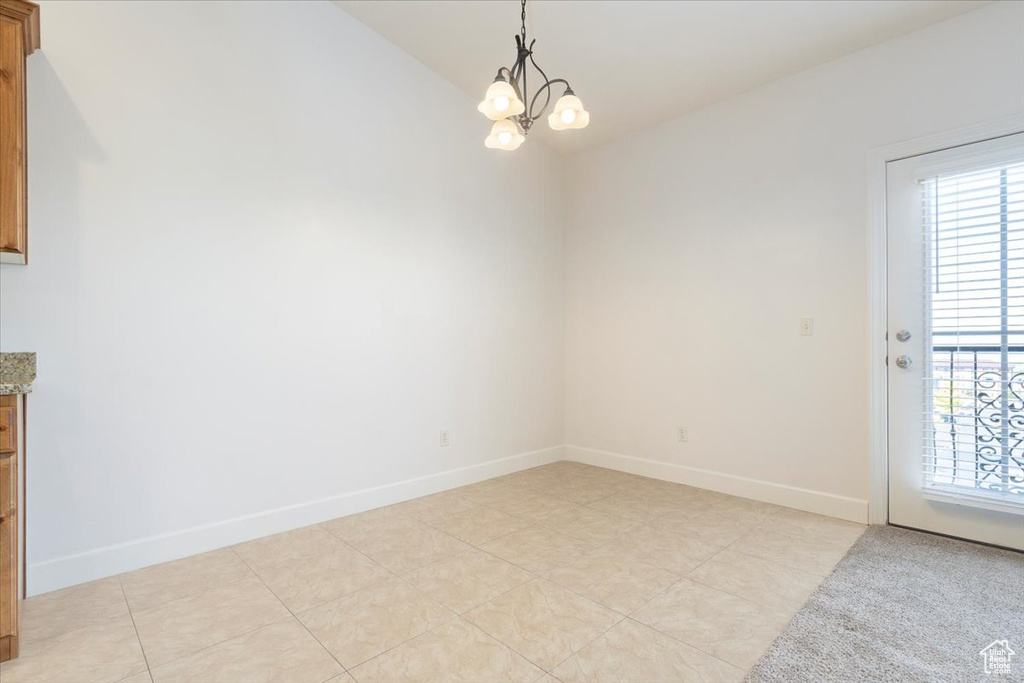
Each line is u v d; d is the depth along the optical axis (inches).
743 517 116.0
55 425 84.3
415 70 135.1
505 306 157.5
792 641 68.0
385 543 102.6
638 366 155.6
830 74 117.6
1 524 64.2
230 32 103.4
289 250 111.3
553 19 114.3
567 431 177.3
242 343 104.6
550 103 145.5
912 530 106.6
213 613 76.1
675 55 120.6
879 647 66.6
